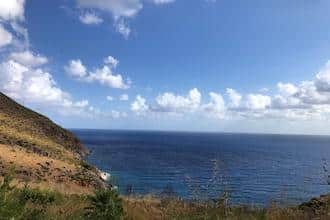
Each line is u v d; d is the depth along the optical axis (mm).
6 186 7551
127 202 12367
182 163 106125
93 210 9172
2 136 68250
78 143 129750
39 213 8133
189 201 11773
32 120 116312
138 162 111562
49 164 53469
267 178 38219
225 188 11055
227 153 148125
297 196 12945
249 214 11500
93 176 55906
